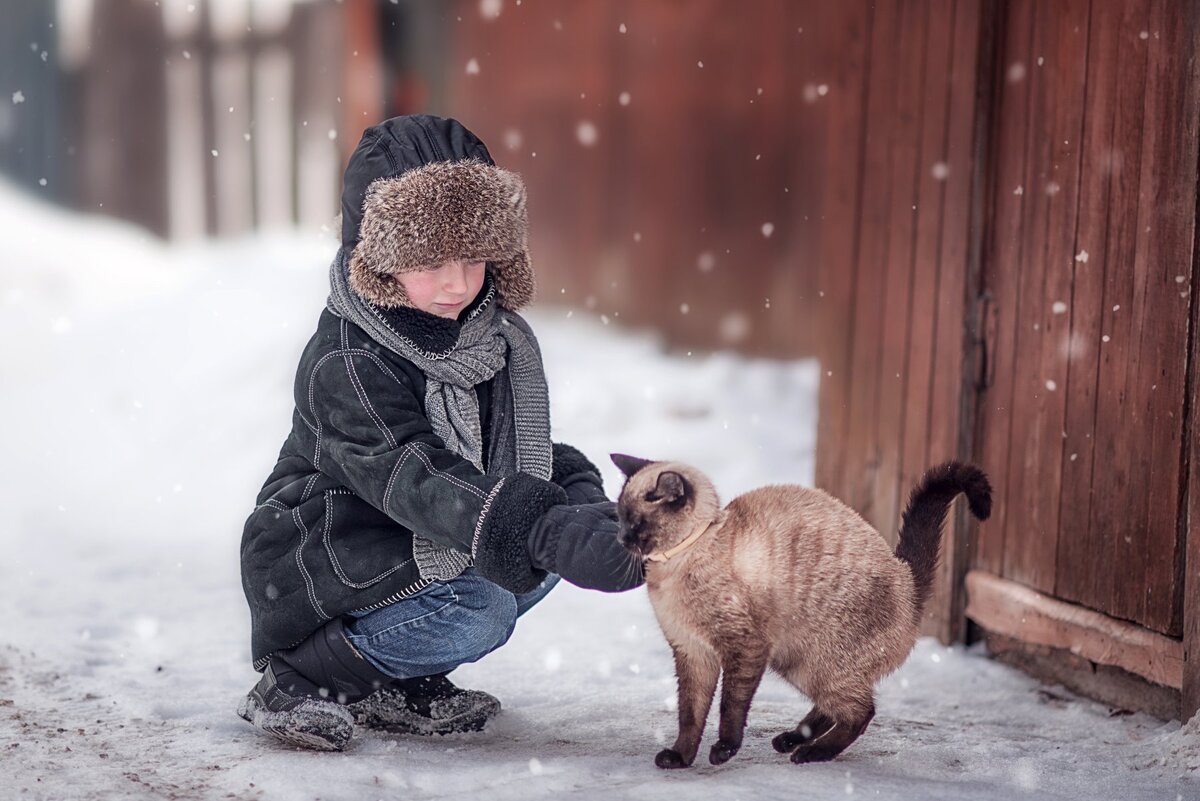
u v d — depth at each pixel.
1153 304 5.81
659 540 4.39
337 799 4.38
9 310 18.31
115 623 7.54
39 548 9.96
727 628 4.47
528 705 5.89
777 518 4.58
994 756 5.05
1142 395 5.87
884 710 5.97
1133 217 5.95
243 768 4.69
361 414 4.77
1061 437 6.45
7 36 24.94
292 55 21.84
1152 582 5.80
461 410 4.97
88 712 5.61
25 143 25.06
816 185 13.46
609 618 7.85
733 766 4.70
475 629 5.10
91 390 15.07
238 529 10.66
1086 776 4.76
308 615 4.97
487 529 4.38
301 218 21.89
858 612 4.58
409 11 17.11
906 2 7.55
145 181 23.91
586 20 15.64
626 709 5.70
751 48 14.02
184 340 15.48
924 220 7.38
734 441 11.67
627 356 14.51
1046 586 6.55
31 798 4.39
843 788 4.34
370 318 4.88
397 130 5.07
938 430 7.24
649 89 15.05
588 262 15.90
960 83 7.10
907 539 5.01
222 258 18.77
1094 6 6.24
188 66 23.25
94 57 24.38
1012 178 6.87
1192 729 5.14
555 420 12.34
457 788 4.53
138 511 11.38
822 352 8.30
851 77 8.05
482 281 4.99
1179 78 5.66
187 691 6.04
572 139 15.95
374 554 4.87
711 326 14.52
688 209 14.72
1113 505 6.07
